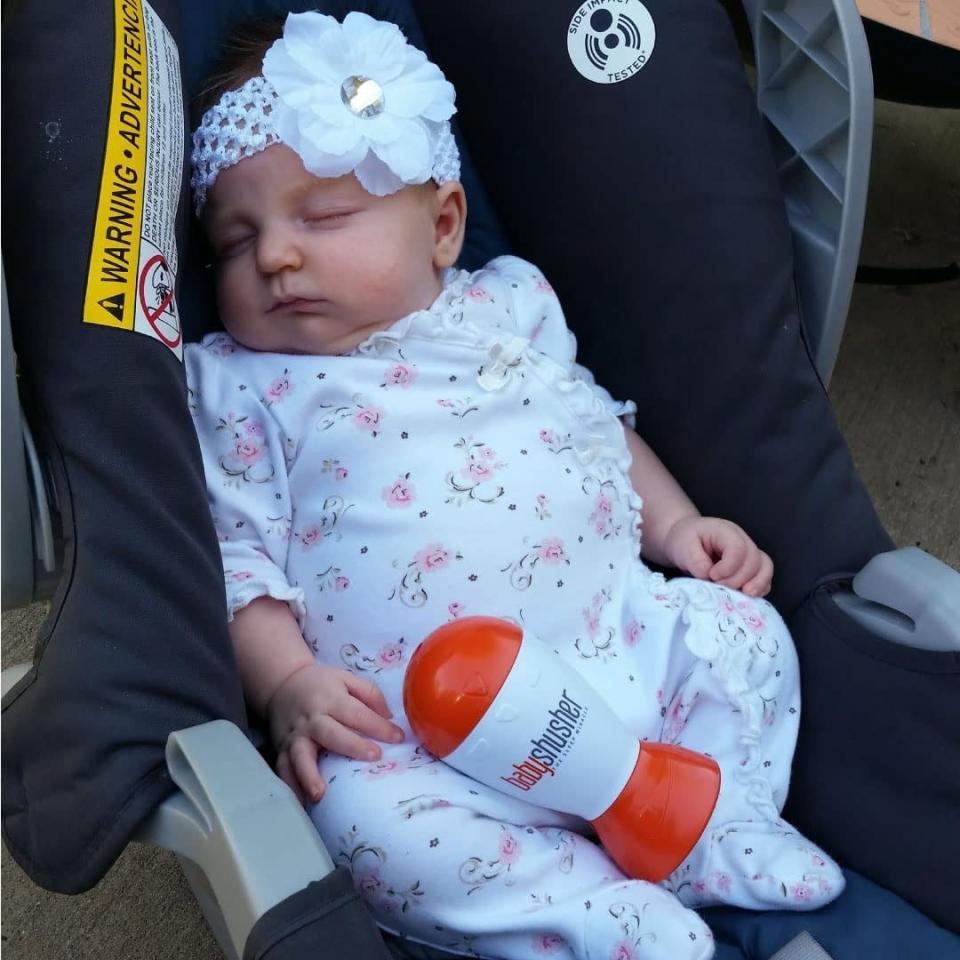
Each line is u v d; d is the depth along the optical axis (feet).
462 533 3.33
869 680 3.29
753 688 3.33
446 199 3.74
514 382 3.55
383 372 3.49
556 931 2.79
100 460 2.43
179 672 2.43
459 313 3.66
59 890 2.38
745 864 3.08
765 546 3.70
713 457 3.76
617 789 2.84
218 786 2.11
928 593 3.13
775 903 3.02
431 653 2.78
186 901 4.33
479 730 2.69
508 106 3.87
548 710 2.73
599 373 4.03
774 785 3.30
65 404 2.45
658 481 3.85
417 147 3.40
